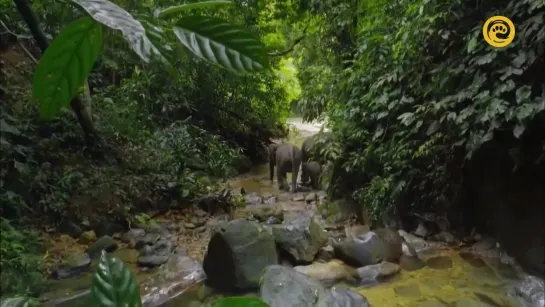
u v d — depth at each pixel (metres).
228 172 6.35
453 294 2.79
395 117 4.16
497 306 2.59
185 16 0.50
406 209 4.04
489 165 3.48
